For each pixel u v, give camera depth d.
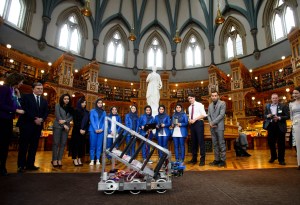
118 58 24.50
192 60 24.72
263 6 19.89
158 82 7.98
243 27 21.50
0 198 1.80
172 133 4.81
